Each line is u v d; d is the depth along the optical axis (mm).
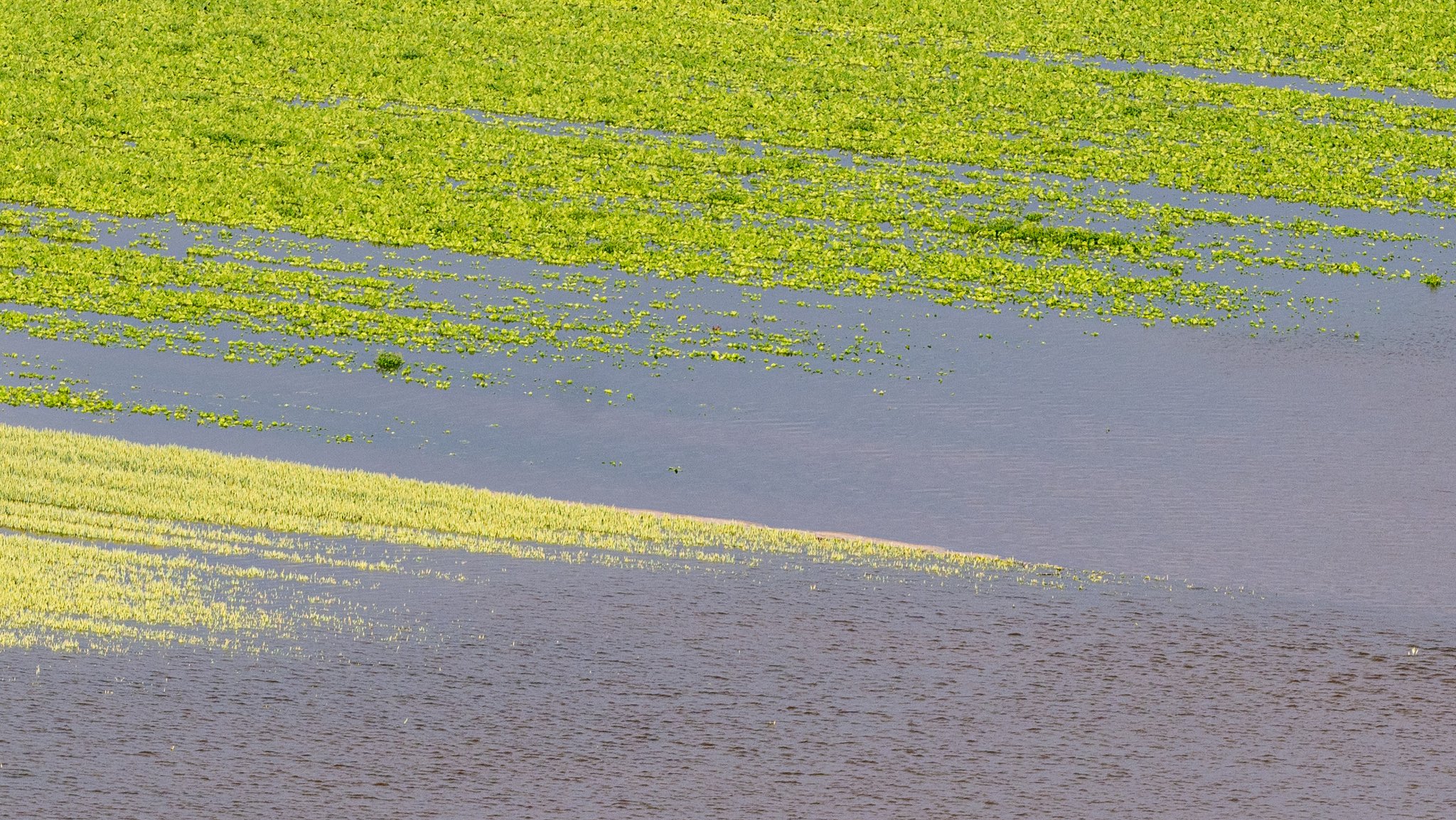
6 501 121062
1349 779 88188
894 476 144125
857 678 98625
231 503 124688
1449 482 145125
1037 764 88875
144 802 80812
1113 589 116438
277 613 104375
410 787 83750
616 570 115500
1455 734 93938
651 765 87250
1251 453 152250
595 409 159875
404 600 107750
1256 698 97875
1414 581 120438
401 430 151750
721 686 96875
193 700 91688
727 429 155625
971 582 116312
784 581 114812
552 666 98500
